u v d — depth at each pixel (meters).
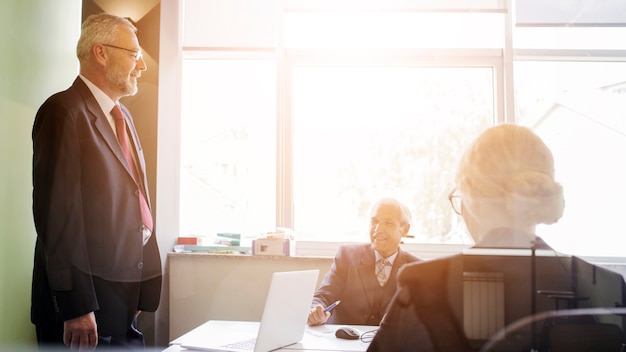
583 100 2.54
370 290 1.51
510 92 2.73
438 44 2.89
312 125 2.97
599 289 0.84
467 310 0.85
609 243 1.17
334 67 2.99
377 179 2.83
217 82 3.10
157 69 2.73
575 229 1.47
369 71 2.96
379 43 2.97
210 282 2.66
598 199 1.78
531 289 0.84
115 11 2.63
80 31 2.31
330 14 3.01
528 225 0.90
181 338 1.60
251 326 1.80
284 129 2.97
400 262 1.32
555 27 2.76
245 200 2.96
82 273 1.95
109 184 2.10
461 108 2.80
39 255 1.95
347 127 2.93
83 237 1.99
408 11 2.93
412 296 0.87
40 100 2.22
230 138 3.01
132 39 2.34
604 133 2.25
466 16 2.88
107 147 2.13
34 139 2.02
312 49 3.00
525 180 0.90
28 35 2.16
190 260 2.69
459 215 0.94
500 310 0.84
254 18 3.05
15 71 2.09
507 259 0.86
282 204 2.92
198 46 3.05
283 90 3.00
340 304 1.57
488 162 0.92
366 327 1.53
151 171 2.68
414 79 2.90
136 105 2.71
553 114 2.63
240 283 2.66
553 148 0.93
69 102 2.09
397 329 0.87
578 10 2.73
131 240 2.15
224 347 1.49
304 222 2.90
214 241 2.88
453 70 2.86
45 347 1.94
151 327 2.47
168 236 2.76
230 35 3.05
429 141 2.82
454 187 0.96
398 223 1.55
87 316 1.95
